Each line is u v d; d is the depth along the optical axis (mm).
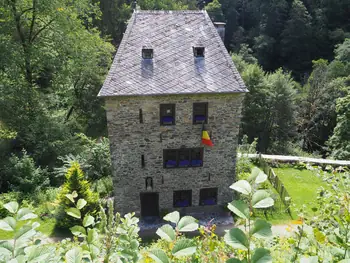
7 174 19594
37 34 22969
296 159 22266
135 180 15758
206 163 15883
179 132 14969
